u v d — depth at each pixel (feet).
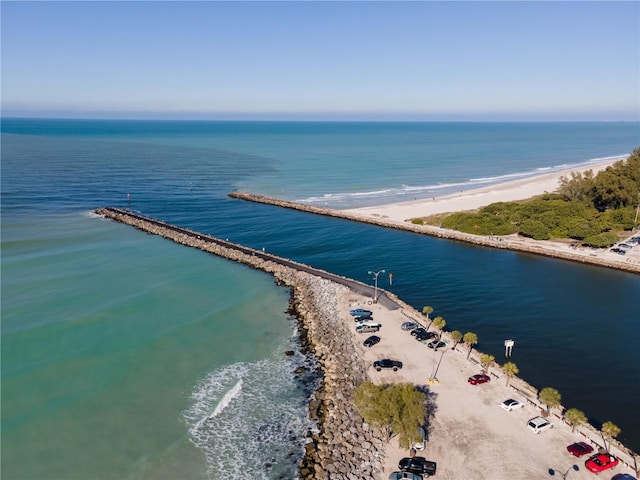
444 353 178.09
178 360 178.19
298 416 146.82
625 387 164.35
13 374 162.09
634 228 360.28
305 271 272.92
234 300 234.58
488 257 311.47
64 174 609.01
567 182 449.89
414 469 116.78
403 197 536.42
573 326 210.18
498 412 142.00
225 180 623.77
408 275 276.21
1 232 339.36
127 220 390.01
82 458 128.16
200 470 125.08
